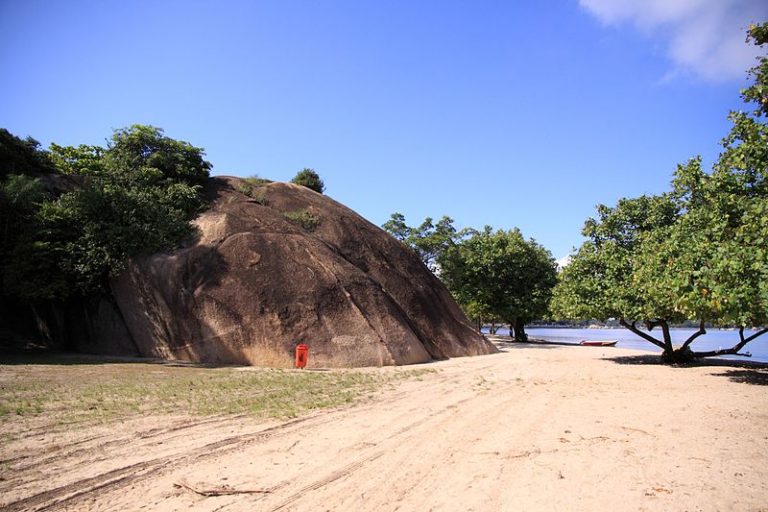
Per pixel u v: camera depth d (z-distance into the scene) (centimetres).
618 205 2052
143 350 1941
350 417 836
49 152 2955
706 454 601
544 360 2053
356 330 1934
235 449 639
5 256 2000
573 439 675
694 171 1577
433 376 1446
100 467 564
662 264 1486
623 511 438
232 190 2691
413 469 559
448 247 4122
